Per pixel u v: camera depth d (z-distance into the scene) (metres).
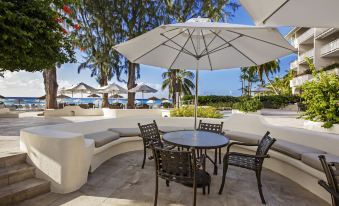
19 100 22.17
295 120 10.82
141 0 12.71
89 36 12.91
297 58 22.66
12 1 2.72
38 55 3.06
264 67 23.08
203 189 2.89
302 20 1.73
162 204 2.61
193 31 3.56
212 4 12.09
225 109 19.67
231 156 3.31
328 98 5.33
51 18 3.07
